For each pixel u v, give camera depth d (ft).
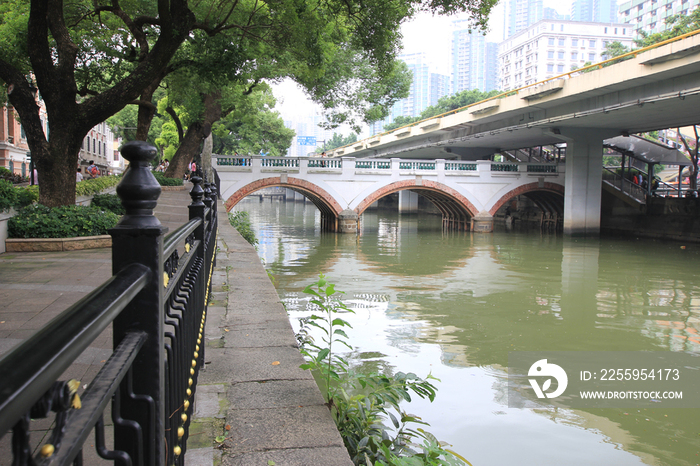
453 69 574.56
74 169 33.35
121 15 36.24
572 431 21.50
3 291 18.13
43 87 31.27
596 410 23.72
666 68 57.82
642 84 65.36
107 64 48.49
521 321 39.65
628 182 108.99
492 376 27.53
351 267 64.23
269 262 67.36
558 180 109.60
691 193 100.32
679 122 86.63
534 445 20.03
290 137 147.54
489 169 106.22
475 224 107.04
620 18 344.08
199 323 10.01
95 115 32.07
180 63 40.75
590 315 42.01
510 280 56.80
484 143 116.98
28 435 1.94
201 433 7.96
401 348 31.55
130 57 44.01
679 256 75.87
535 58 341.62
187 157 78.18
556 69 338.13
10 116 99.14
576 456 19.36
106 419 8.12
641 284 55.11
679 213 95.71
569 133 95.25
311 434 8.04
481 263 68.64
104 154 167.84
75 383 2.37
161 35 31.30
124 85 31.73
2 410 1.58
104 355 11.35
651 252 80.07
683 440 20.88
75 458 2.37
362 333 34.42
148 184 3.85
